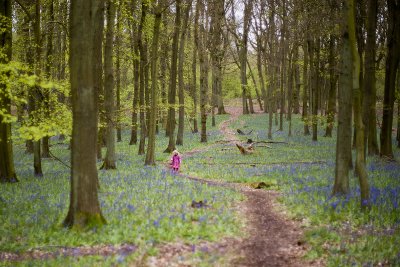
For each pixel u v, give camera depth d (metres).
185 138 42.56
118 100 36.88
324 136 40.84
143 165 24.22
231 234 10.12
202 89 38.44
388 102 24.28
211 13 43.06
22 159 28.70
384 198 12.77
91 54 10.03
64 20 25.80
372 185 15.43
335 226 10.70
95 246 9.09
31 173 20.56
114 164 22.17
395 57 24.11
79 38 9.86
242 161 26.09
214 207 12.59
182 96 36.84
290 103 41.16
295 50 42.19
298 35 37.28
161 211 11.77
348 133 13.84
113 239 9.30
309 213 11.83
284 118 57.72
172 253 8.71
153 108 24.36
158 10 23.48
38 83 10.62
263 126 51.25
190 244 9.30
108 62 21.22
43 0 22.12
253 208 13.08
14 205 12.38
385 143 24.28
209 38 46.22
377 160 23.19
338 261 8.27
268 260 8.58
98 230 9.77
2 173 17.30
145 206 12.31
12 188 15.38
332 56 36.28
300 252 9.07
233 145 35.00
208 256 8.54
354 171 18.45
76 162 10.10
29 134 11.02
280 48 44.19
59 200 13.27
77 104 10.00
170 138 31.88
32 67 16.34
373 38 21.64
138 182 16.91
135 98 34.66
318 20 30.28
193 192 14.58
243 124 54.22
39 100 16.33
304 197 13.80
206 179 19.75
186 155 30.12
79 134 10.05
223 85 83.75
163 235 9.61
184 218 10.84
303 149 31.33
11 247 8.84
